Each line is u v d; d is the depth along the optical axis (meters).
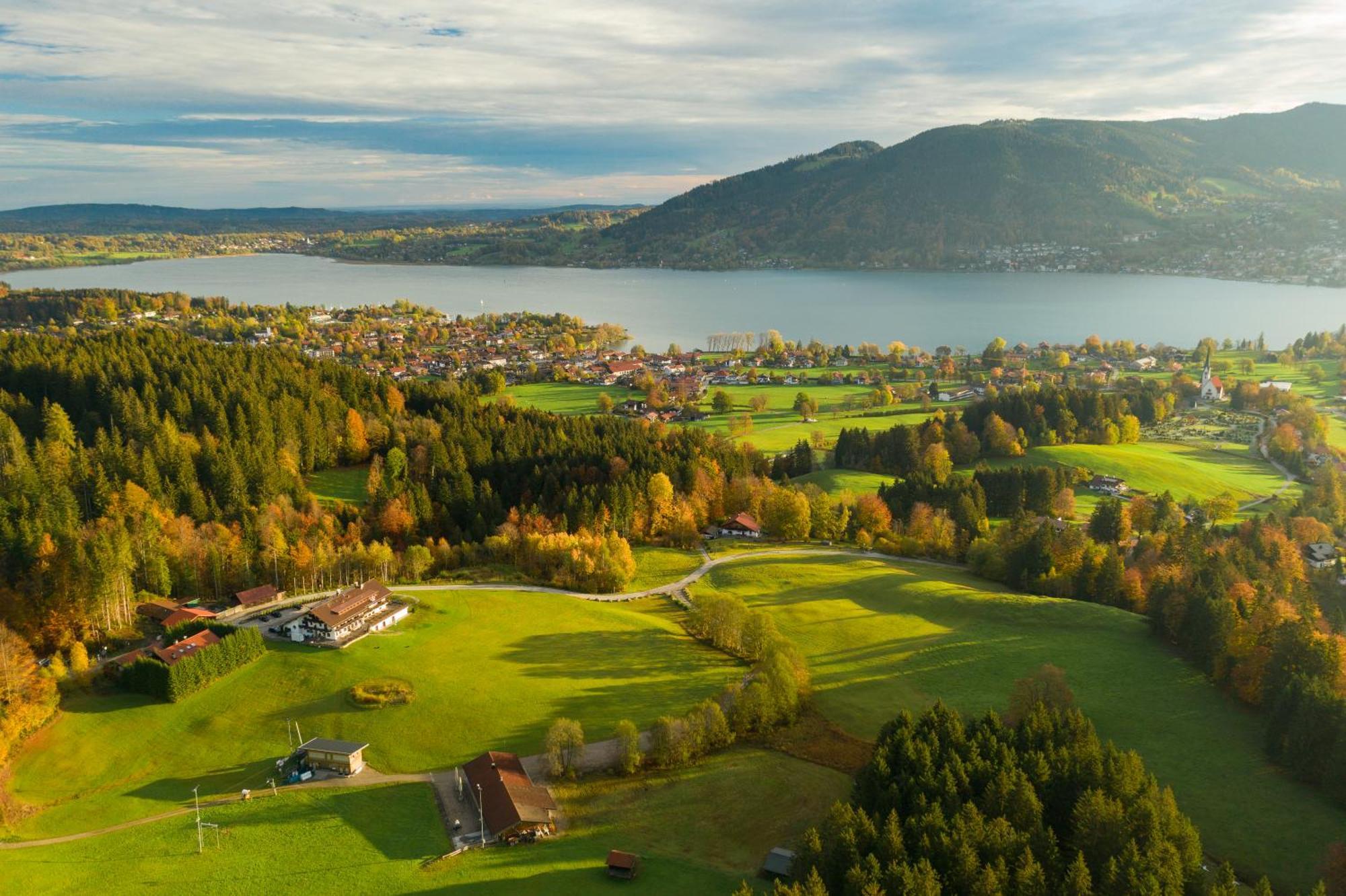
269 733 106.00
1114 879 69.50
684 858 83.69
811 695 118.38
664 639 134.38
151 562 148.50
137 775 98.44
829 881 72.56
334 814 90.19
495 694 114.50
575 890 77.56
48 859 82.94
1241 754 101.44
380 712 109.31
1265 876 71.62
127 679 114.75
